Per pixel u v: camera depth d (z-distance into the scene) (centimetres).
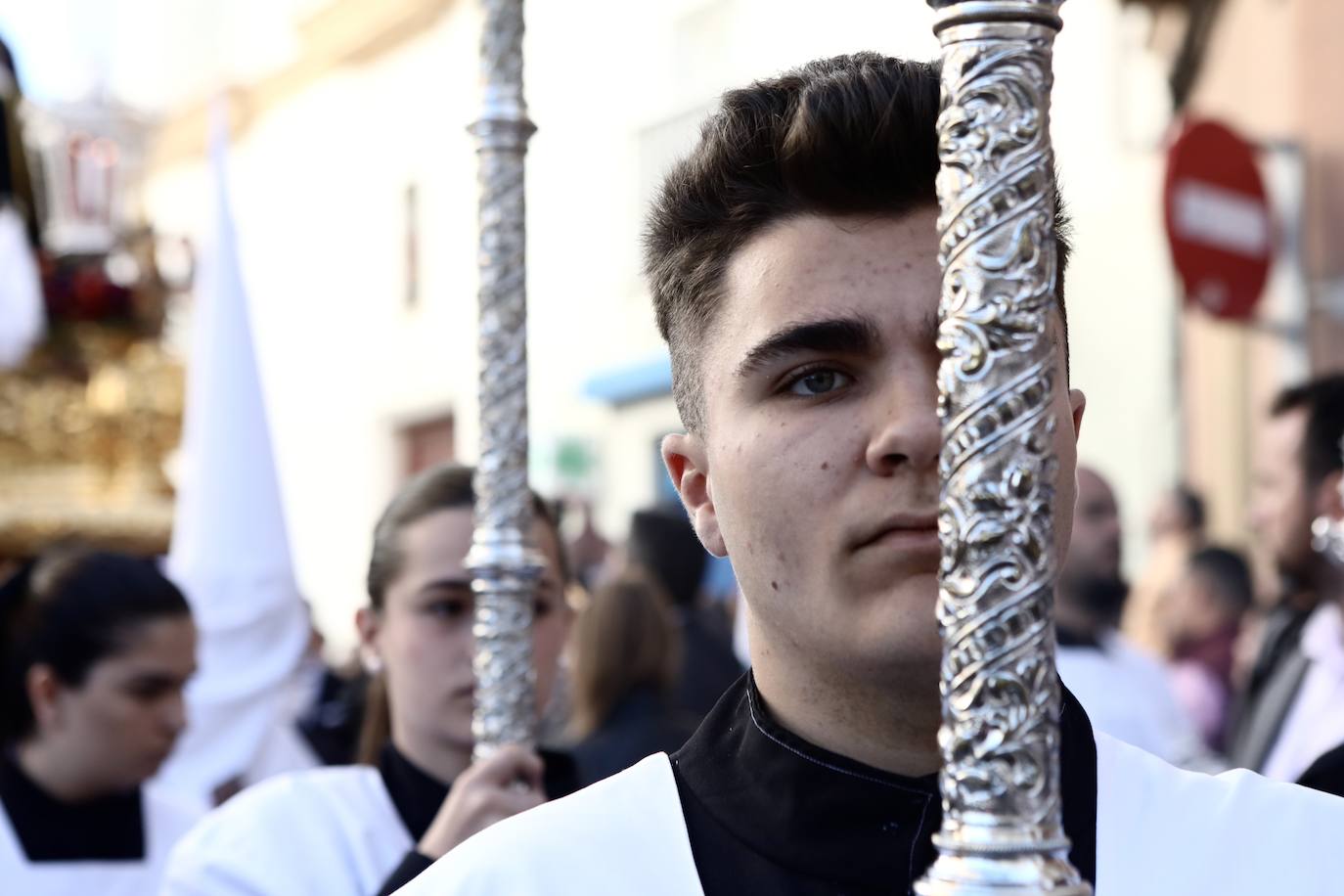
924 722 131
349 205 1340
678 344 142
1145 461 873
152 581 316
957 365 103
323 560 1383
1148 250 867
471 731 261
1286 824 140
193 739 394
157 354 518
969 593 103
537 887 136
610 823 140
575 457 1127
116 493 500
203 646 399
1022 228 103
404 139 1280
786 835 134
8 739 315
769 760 136
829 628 125
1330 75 709
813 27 896
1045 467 103
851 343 125
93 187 527
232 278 423
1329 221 709
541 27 1161
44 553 324
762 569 129
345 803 261
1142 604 666
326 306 1373
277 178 1421
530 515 226
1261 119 772
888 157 128
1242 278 672
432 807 260
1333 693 299
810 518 125
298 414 1415
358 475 1336
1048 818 104
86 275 508
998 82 103
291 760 419
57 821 312
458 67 1222
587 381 1120
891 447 122
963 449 103
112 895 312
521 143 224
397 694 265
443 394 1245
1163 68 883
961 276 104
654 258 146
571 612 280
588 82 1120
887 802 132
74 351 508
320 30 1355
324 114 1362
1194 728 516
